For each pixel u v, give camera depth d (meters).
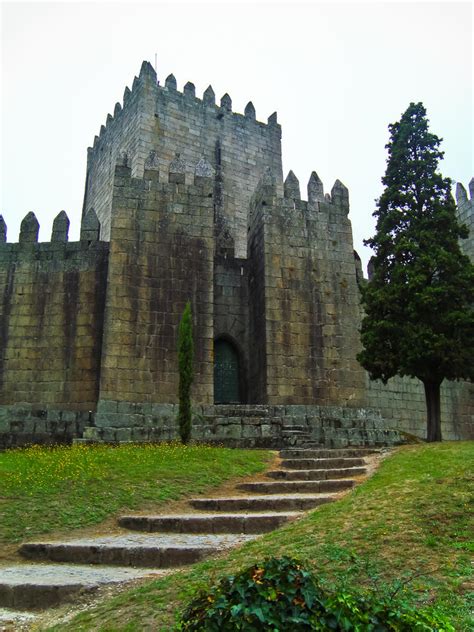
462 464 12.55
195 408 22.39
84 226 25.95
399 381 29.22
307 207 26.73
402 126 24.39
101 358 22.73
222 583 5.23
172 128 38.50
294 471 15.36
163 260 23.98
